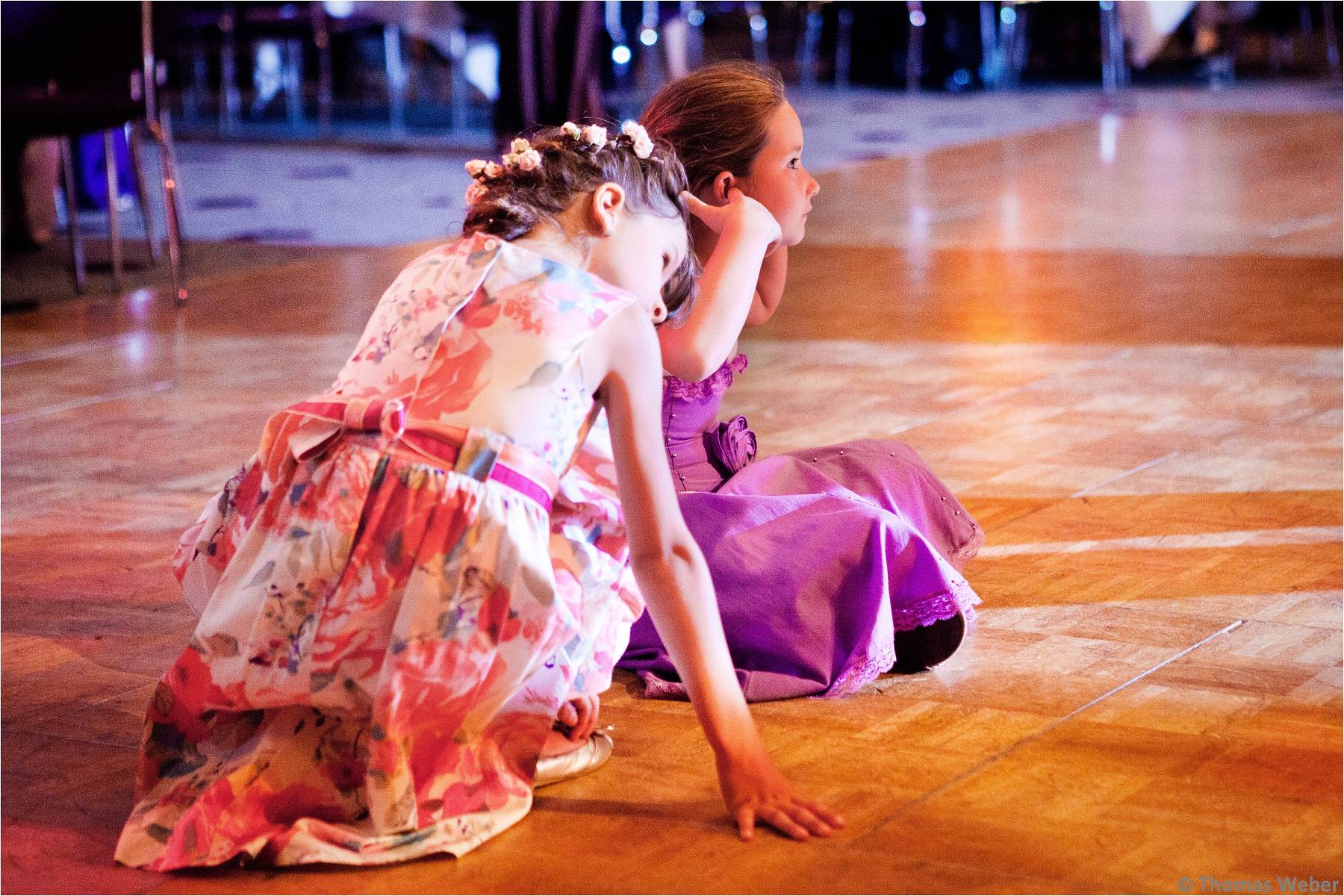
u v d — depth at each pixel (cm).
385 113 1134
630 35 1059
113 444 347
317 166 852
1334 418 341
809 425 346
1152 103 1075
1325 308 458
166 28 598
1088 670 209
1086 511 279
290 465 171
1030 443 327
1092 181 736
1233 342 419
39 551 275
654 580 169
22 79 504
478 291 169
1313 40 1381
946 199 698
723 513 206
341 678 162
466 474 162
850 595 203
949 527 234
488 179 179
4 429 361
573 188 176
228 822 163
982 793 173
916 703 200
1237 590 238
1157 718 193
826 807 168
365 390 170
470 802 167
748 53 1323
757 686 201
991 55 1214
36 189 605
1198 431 333
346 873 160
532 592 163
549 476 166
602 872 158
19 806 179
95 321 482
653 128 217
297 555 164
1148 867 156
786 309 480
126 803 179
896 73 1242
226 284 533
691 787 178
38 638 234
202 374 411
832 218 654
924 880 155
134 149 572
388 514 163
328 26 947
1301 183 709
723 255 196
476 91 1233
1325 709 194
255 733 172
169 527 289
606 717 200
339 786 169
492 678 164
